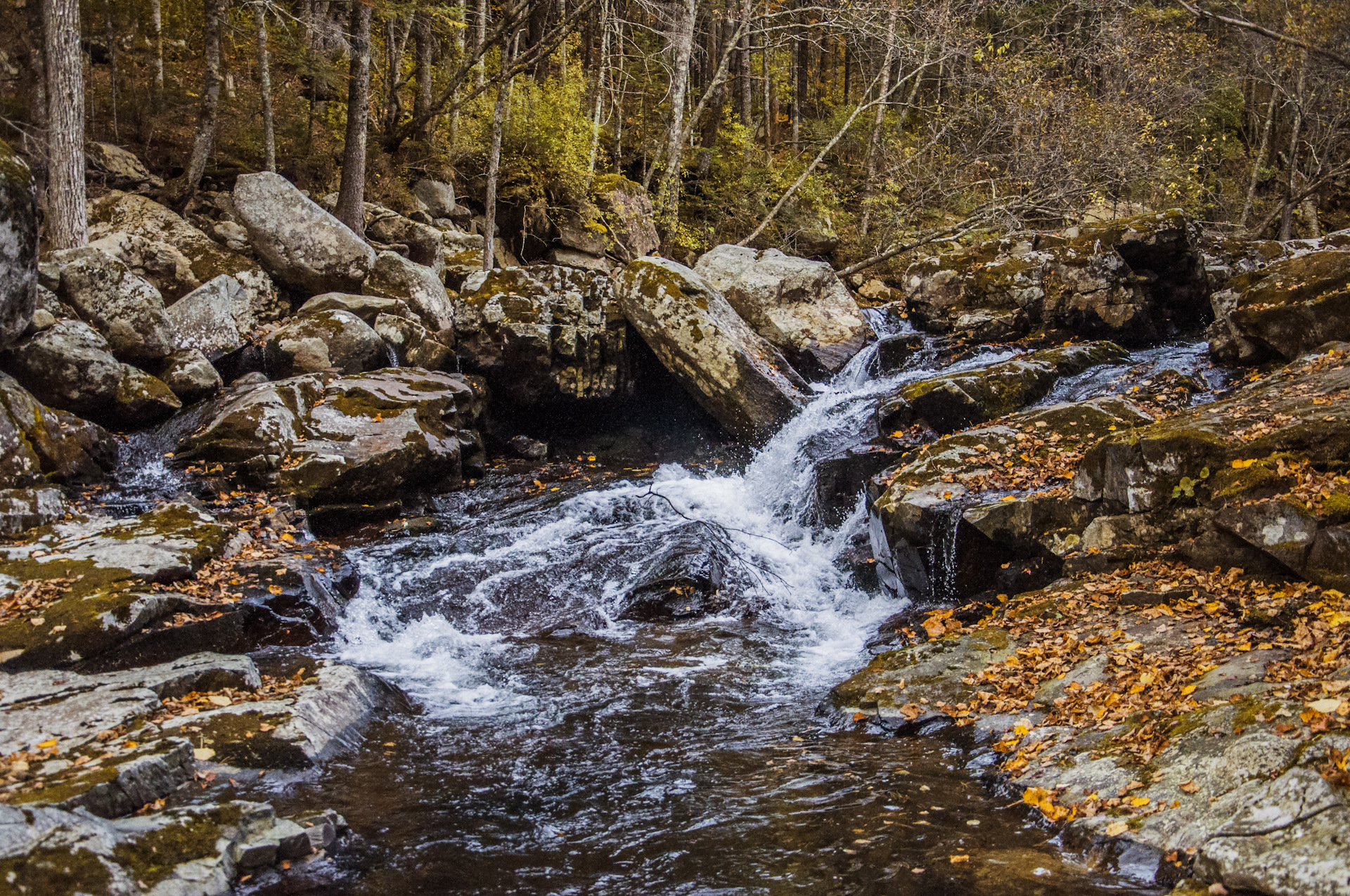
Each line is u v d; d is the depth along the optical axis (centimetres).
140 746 505
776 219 2591
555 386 1441
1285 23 1973
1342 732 418
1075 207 2312
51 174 1309
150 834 417
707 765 584
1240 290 1216
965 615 831
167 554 812
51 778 451
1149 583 739
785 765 577
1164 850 408
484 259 1788
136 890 377
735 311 1557
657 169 2517
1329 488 678
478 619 945
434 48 2394
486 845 472
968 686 655
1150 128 2355
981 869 425
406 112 2186
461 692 742
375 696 687
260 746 552
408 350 1424
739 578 1024
